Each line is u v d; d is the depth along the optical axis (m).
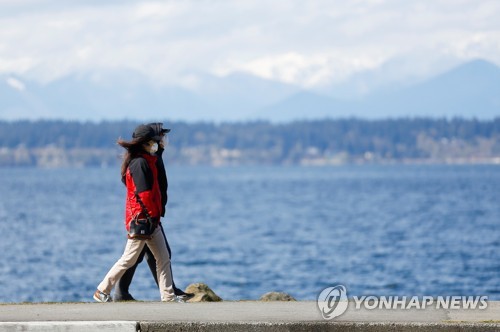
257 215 188.62
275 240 126.81
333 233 138.38
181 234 138.88
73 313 24.44
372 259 98.88
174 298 28.98
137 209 28.39
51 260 97.00
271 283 79.62
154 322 22.45
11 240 123.62
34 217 178.00
